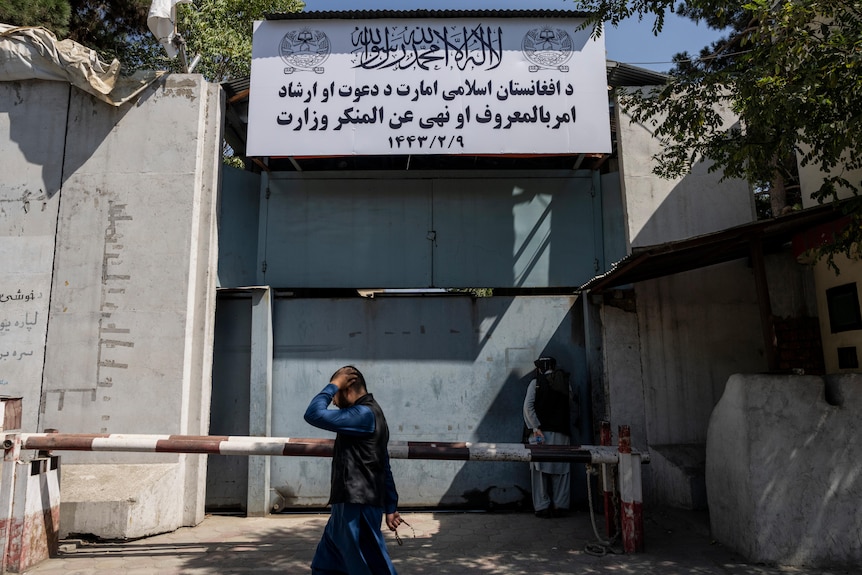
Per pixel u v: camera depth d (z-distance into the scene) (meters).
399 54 7.04
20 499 4.59
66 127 6.81
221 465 6.79
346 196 7.41
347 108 6.92
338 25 7.12
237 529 5.99
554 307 7.14
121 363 6.36
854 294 5.82
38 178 6.73
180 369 6.32
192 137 6.76
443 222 7.37
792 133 4.86
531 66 7.00
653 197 7.09
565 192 7.44
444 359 7.03
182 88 6.87
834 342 6.21
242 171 7.41
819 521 4.61
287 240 7.34
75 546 5.26
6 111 6.84
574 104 6.90
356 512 3.37
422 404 6.96
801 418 4.71
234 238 7.23
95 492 5.58
